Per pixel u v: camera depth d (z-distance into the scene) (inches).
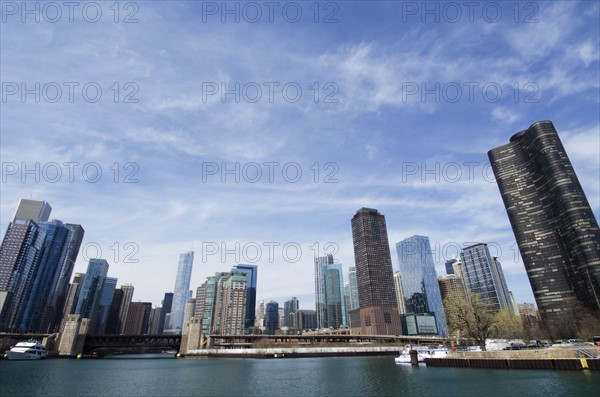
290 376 4328.3
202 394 2864.2
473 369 3752.5
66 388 3196.4
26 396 2746.1
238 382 3715.6
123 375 4527.6
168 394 2861.7
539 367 3250.5
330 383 3469.5
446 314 5059.1
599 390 2190.0
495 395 2250.2
